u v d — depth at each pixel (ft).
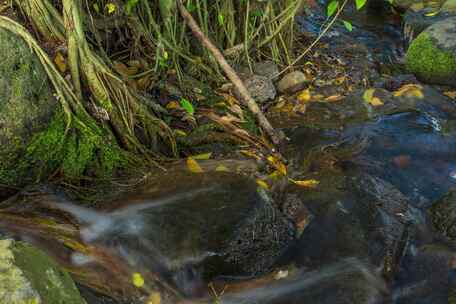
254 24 15.19
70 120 10.91
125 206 10.12
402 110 13.97
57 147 10.73
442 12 18.47
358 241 10.08
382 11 20.38
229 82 14.24
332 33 18.47
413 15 18.76
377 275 9.55
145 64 13.47
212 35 14.82
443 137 13.21
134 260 9.18
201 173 10.97
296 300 9.11
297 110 14.17
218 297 9.06
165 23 13.28
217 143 12.38
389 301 9.21
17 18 11.46
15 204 10.09
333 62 16.57
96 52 12.89
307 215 10.59
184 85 13.58
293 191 11.30
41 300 5.98
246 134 12.64
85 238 9.45
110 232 9.57
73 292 6.67
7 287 5.95
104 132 11.28
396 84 15.56
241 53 15.10
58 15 11.47
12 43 10.38
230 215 9.68
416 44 16.11
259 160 12.03
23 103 10.40
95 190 10.64
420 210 11.12
